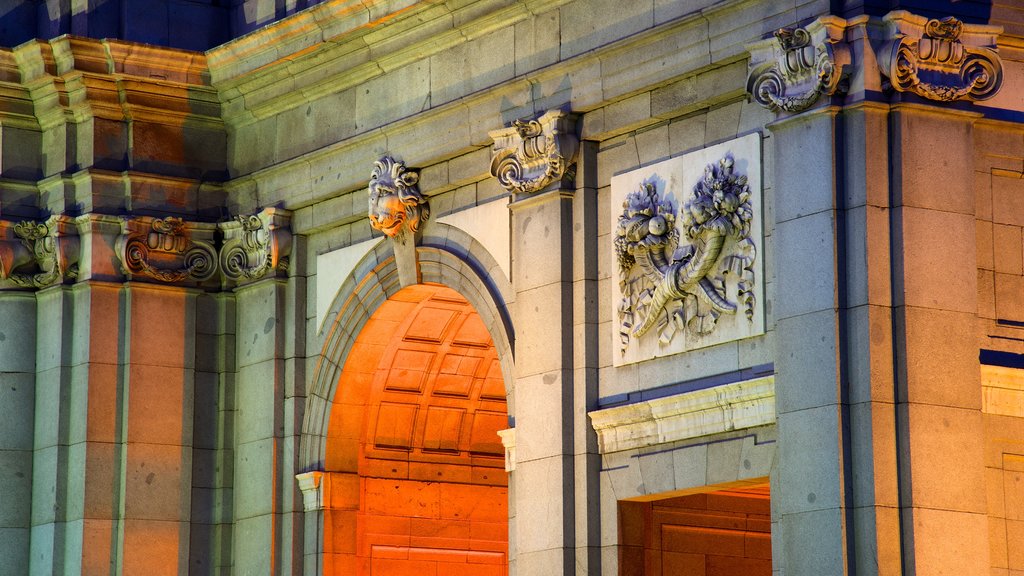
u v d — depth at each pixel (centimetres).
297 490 4734
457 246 4428
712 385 3803
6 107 4975
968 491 3469
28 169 5016
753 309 3734
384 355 4709
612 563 3959
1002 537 3572
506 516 4950
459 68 4384
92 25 4956
